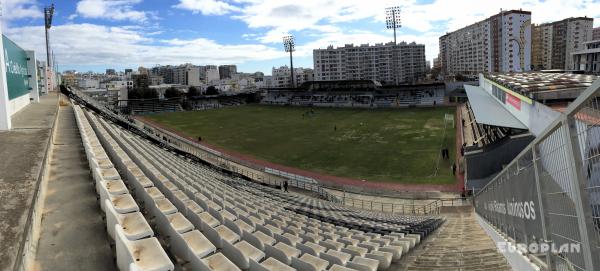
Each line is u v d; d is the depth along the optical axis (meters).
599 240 4.82
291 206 21.92
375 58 193.50
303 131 65.81
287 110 99.38
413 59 194.50
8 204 6.28
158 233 7.54
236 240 8.80
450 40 199.75
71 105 38.91
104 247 6.04
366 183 36.12
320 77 195.00
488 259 10.86
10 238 4.97
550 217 6.59
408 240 13.68
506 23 152.62
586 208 4.92
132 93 118.88
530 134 30.77
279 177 38.22
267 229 11.62
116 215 5.96
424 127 62.84
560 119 5.32
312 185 35.12
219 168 37.00
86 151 12.73
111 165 10.26
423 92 104.38
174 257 6.63
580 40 162.62
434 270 10.19
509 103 43.66
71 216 7.35
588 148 4.75
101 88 171.38
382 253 10.95
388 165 41.72
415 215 25.94
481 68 169.88
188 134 67.75
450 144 49.19
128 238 5.80
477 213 21.92
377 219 21.42
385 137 56.72
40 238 6.35
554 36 169.38
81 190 9.05
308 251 10.13
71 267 5.43
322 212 21.44
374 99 105.12
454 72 195.12
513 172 9.59
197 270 5.96
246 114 94.19
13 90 21.31
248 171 40.59
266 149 53.09
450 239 15.04
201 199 11.92
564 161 5.59
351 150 49.53
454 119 69.44
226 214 12.01
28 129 14.93
